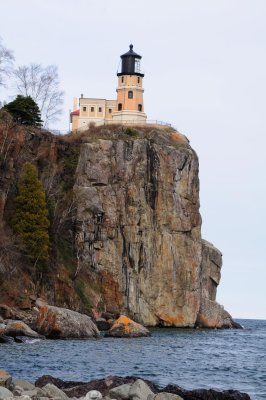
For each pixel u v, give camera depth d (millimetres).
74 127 174375
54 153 132500
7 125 123188
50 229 118688
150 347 76312
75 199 130625
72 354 62500
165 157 137875
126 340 83062
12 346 66312
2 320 82125
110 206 132375
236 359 70438
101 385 40094
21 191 111250
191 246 137250
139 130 145000
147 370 55750
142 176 135500
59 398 35906
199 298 136750
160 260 133250
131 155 136250
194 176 140875
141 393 37688
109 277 127938
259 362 68125
